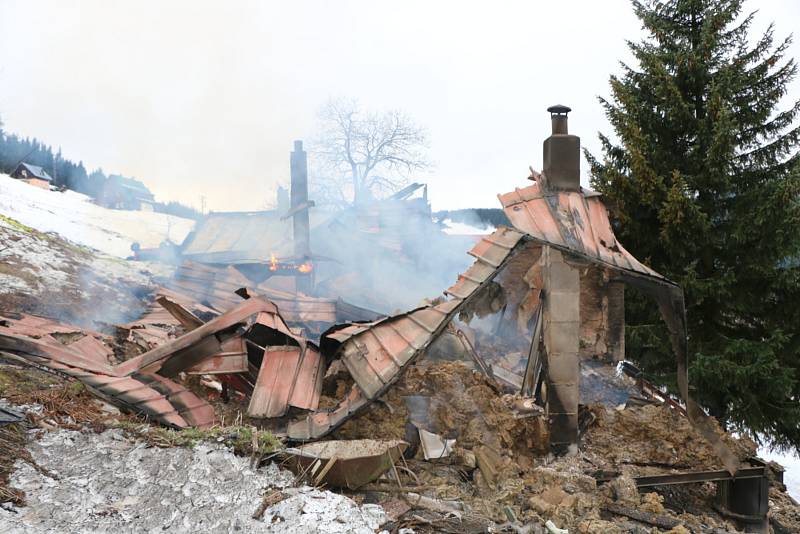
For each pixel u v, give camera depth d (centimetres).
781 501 888
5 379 702
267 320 818
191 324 907
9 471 511
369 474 605
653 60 1466
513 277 1127
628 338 1421
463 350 970
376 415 744
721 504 774
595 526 603
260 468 585
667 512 701
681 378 821
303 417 733
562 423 792
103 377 685
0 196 3806
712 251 1454
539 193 854
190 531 474
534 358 880
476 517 594
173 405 704
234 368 776
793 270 1303
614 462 794
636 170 1404
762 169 1434
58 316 1224
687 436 827
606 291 1136
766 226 1309
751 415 1327
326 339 819
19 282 1305
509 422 762
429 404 776
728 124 1318
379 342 746
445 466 709
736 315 1448
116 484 525
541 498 661
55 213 3953
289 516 501
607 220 857
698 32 1544
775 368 1258
